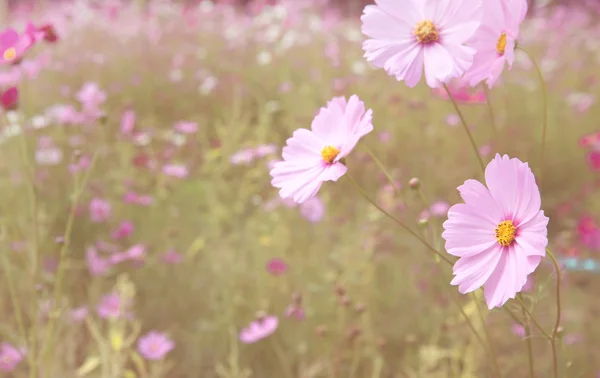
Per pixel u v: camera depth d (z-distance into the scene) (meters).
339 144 1.03
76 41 4.21
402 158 2.67
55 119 2.54
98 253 2.08
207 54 4.08
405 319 1.77
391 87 3.11
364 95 3.04
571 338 1.66
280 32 4.39
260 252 1.92
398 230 2.02
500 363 1.56
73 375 1.58
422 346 1.61
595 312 1.81
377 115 2.87
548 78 3.54
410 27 1.00
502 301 0.93
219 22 5.10
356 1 6.39
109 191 2.34
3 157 2.22
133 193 2.17
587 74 3.87
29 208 2.03
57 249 2.03
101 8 5.09
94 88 2.53
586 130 2.95
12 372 1.59
